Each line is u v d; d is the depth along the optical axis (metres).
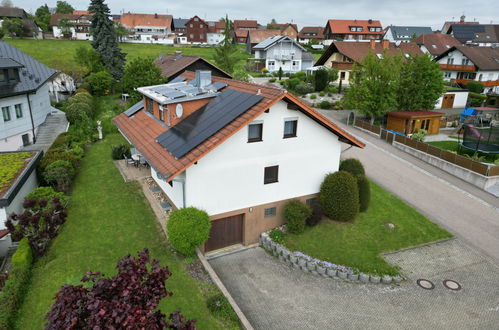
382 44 59.44
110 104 41.41
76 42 85.25
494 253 17.20
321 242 17.14
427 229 18.73
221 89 18.92
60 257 14.84
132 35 108.44
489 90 55.56
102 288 7.22
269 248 17.12
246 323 12.27
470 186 24.70
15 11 92.56
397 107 37.91
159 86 21.20
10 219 14.88
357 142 17.81
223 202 16.05
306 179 18.14
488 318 13.31
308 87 52.06
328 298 14.29
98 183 21.55
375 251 16.75
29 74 31.47
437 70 36.66
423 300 14.19
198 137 14.89
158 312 7.48
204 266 14.81
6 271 13.95
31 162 20.28
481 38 77.44
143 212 18.36
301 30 121.44
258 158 16.17
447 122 41.19
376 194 22.20
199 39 114.12
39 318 11.73
